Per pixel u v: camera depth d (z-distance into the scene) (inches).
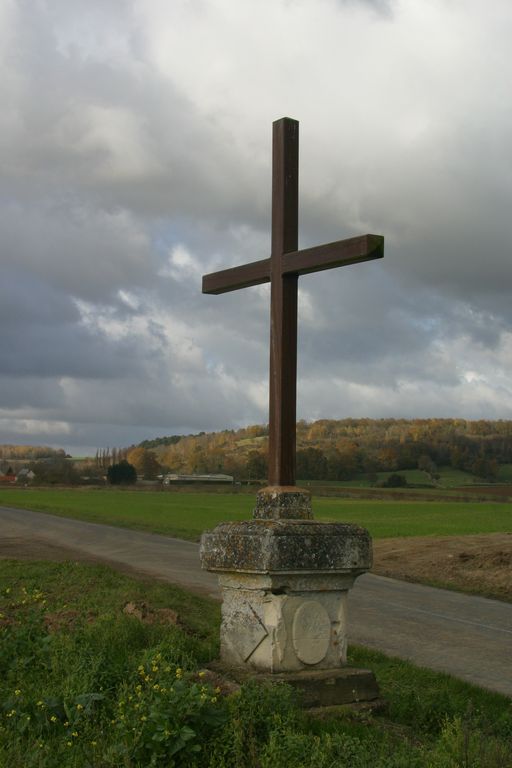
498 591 675.4
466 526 1432.1
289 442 290.5
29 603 443.5
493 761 220.2
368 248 269.0
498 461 4261.8
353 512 2016.5
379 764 207.2
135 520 1513.3
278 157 302.0
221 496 3100.4
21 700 248.8
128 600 448.8
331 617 276.7
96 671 266.8
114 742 218.5
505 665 401.7
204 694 225.5
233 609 283.6
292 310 297.0
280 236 298.5
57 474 4446.4
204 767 211.8
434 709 280.1
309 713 251.4
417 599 623.8
